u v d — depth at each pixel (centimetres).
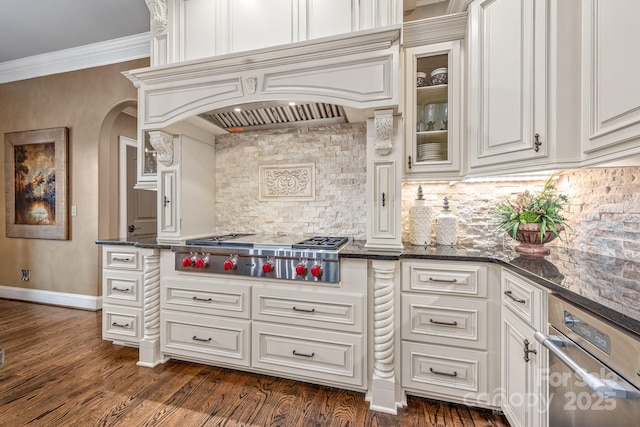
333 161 231
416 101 191
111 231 338
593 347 83
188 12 210
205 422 152
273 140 243
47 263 333
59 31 280
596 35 120
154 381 188
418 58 192
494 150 161
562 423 100
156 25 215
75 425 149
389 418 155
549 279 107
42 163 332
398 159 172
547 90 137
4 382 186
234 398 171
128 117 371
